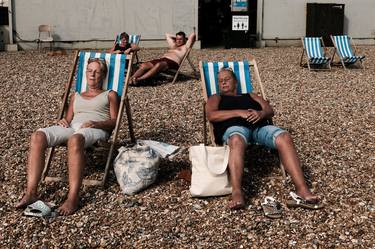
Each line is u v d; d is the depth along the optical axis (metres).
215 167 4.21
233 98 4.82
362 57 11.82
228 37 16.42
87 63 5.26
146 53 14.60
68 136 4.37
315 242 3.53
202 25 18.52
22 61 12.88
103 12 16.09
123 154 4.42
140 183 4.32
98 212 3.99
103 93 4.85
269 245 3.51
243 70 5.42
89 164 5.00
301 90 9.03
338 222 3.81
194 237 3.62
